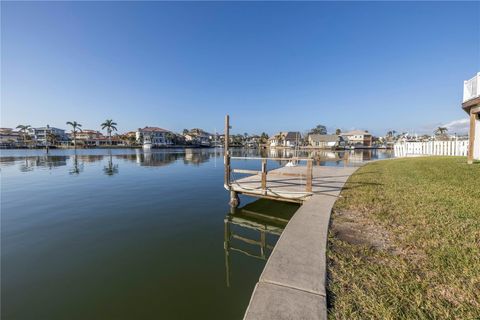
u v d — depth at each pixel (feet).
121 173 58.18
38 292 11.62
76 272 13.47
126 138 313.12
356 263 9.47
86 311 10.30
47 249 16.43
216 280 12.63
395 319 6.48
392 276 8.45
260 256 15.43
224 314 10.11
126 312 10.25
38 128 296.51
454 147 59.62
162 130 309.22
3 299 11.08
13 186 40.65
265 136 360.89
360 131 282.15
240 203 28.35
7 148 240.53
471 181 22.11
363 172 36.17
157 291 11.68
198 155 142.41
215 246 17.02
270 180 31.07
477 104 30.17
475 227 11.93
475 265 8.72
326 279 8.45
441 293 7.44
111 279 12.75
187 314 10.12
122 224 21.57
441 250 9.99
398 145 89.35
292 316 6.68
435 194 18.54
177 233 19.52
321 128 341.82
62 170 64.13
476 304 6.88
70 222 22.11
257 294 7.66
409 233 11.92
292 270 9.03
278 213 25.04
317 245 11.15
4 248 16.58
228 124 27.07
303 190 24.04
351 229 13.07
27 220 22.63
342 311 6.85
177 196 33.09
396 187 22.53
